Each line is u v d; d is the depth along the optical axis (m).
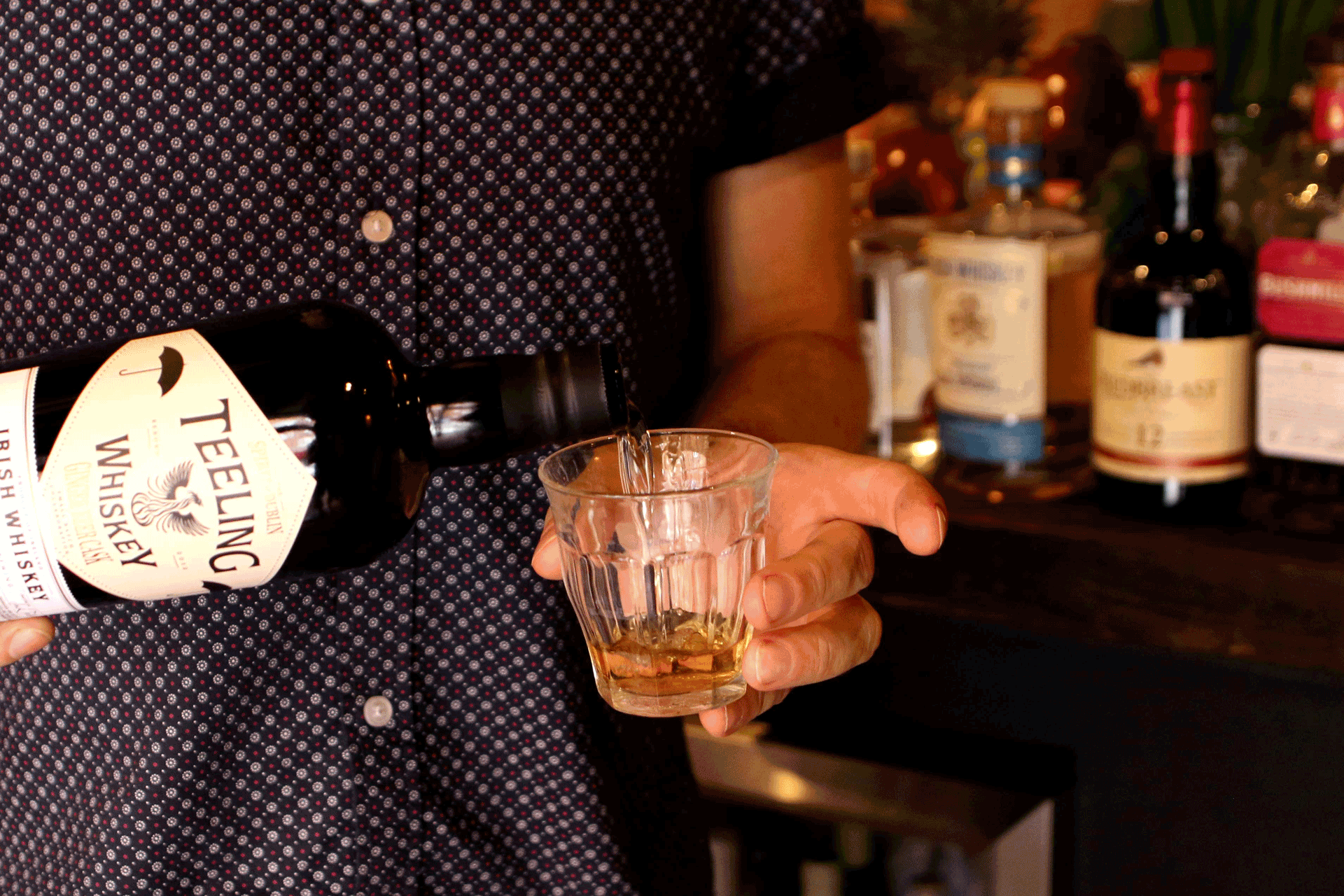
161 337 0.79
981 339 1.14
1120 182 1.20
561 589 0.89
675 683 0.80
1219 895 1.14
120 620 0.86
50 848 0.90
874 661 1.23
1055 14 1.38
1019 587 1.12
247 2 0.83
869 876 1.25
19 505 0.77
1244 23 1.12
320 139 0.85
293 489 0.78
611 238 0.88
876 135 1.30
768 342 1.00
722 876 1.30
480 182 0.86
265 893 0.88
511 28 0.85
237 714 0.87
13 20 0.84
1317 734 1.09
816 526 0.83
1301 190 1.04
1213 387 1.07
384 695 0.87
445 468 0.84
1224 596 1.05
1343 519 1.07
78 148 0.84
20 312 0.87
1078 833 1.18
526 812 0.91
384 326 0.86
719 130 0.94
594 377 0.78
